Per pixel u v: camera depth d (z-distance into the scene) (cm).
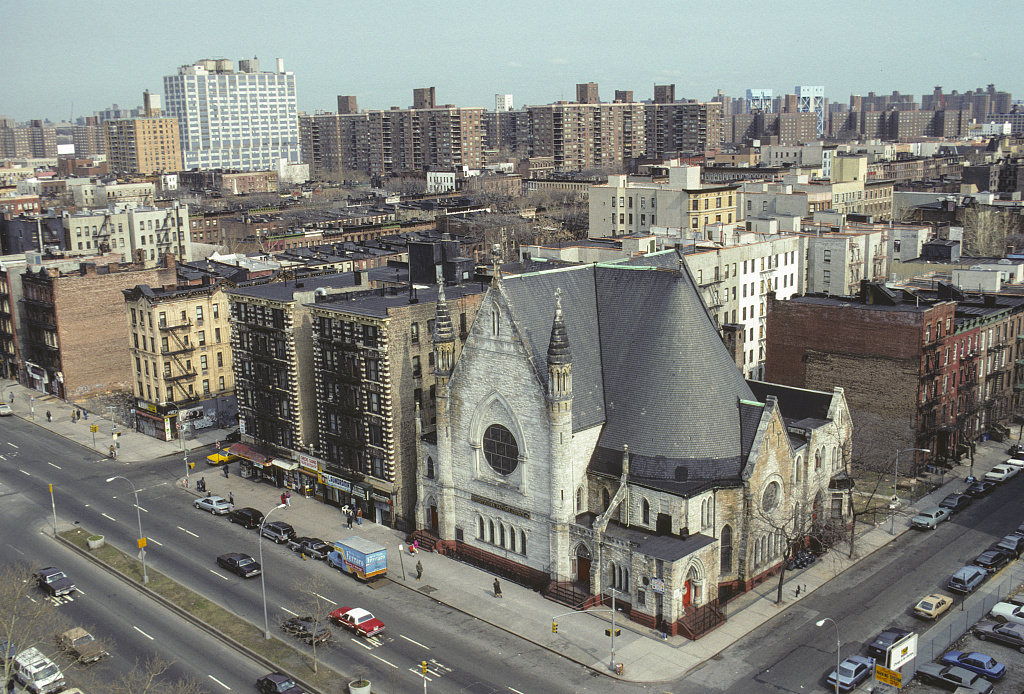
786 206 19500
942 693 5884
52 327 13388
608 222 19062
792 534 7356
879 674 5794
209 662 6481
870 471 9738
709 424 7219
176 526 8956
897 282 12538
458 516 8144
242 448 10419
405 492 8862
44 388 13988
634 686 6028
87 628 6969
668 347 7412
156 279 14038
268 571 7925
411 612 7119
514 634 6744
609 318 7900
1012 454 10269
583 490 7469
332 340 9012
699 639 6594
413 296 8988
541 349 7400
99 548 8412
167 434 11712
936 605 6794
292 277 12712
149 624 7050
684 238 14025
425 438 8462
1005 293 11781
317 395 9419
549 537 7344
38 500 9719
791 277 13900
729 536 7194
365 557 7575
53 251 16512
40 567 8019
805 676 6081
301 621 6869
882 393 9612
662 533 7006
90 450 11431
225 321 12469
